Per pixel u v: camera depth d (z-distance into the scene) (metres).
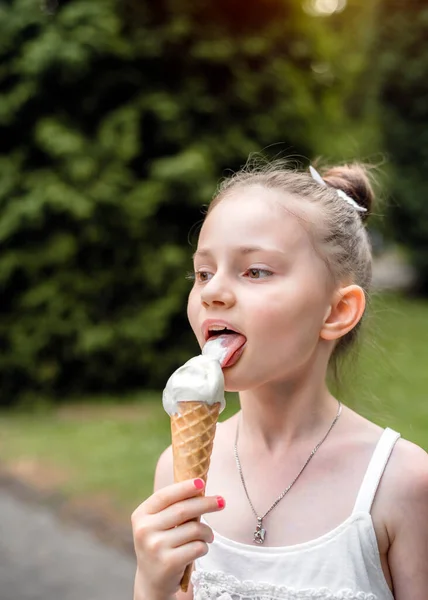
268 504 1.47
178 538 1.24
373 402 2.07
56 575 4.08
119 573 4.10
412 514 1.38
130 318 7.45
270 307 1.33
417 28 16.03
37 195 6.97
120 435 6.11
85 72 7.11
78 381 7.62
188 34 7.16
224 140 7.34
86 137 7.26
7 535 4.60
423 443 4.99
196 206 7.24
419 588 1.37
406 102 16.47
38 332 7.34
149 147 7.43
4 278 7.16
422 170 16.58
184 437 1.30
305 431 1.50
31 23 7.07
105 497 4.80
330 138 7.78
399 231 16.53
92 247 7.35
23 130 7.26
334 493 1.42
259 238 1.37
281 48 7.46
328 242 1.44
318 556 1.38
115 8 7.23
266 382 1.44
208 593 1.44
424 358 8.34
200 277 1.45
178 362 7.63
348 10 15.45
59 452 5.76
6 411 7.35
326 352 1.51
